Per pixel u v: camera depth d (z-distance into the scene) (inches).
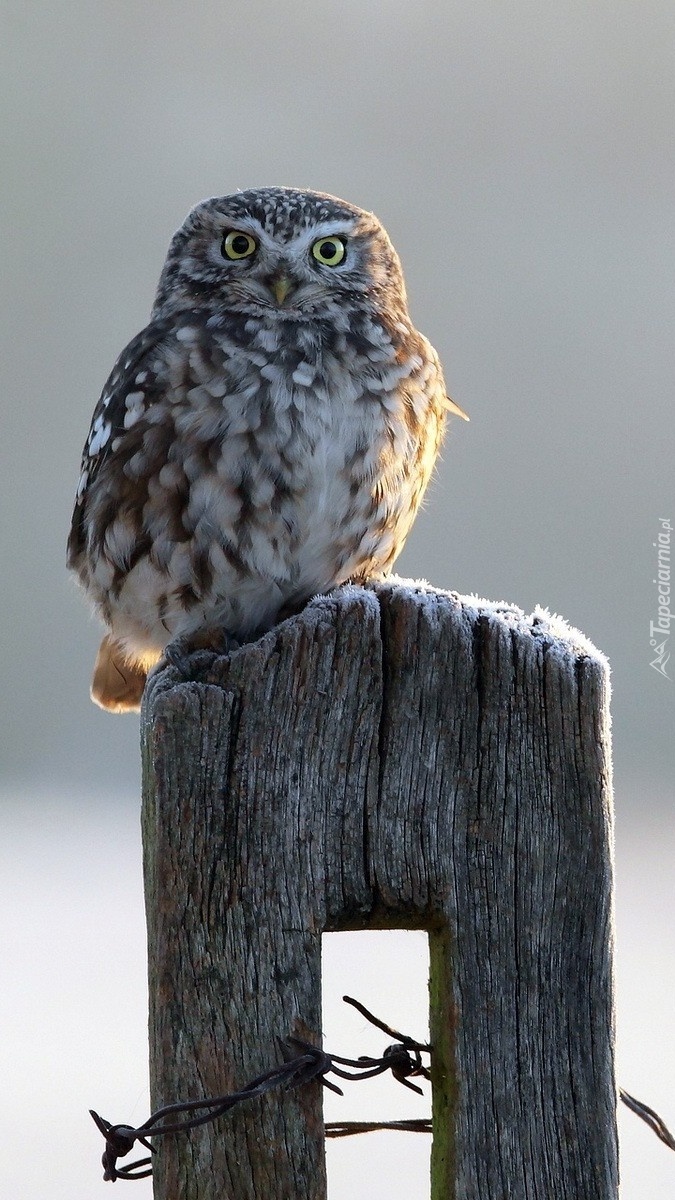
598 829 282.8
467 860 282.7
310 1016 282.4
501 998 282.7
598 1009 282.8
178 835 282.4
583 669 282.8
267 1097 282.2
